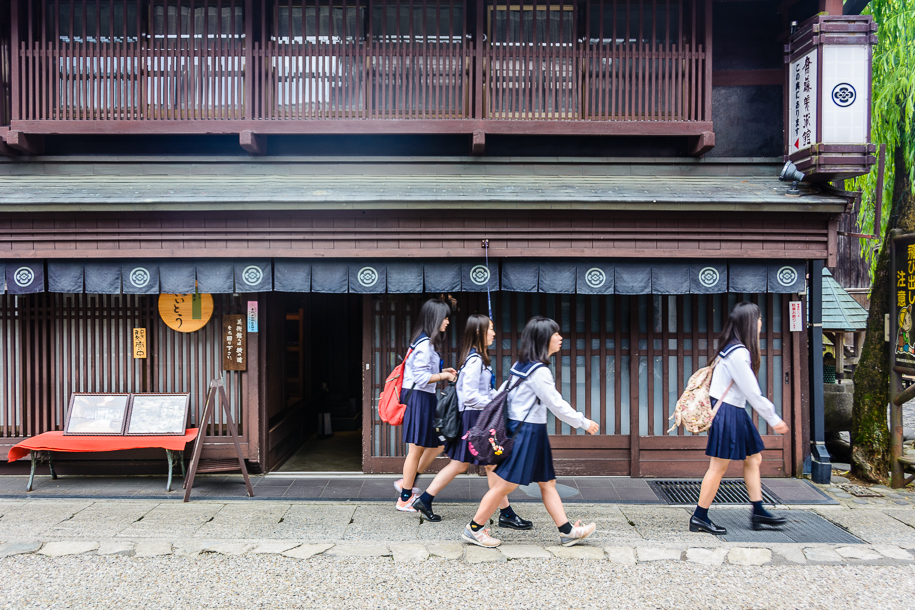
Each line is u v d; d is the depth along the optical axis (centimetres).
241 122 581
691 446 576
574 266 539
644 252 529
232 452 570
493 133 588
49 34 603
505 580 362
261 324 576
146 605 332
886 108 613
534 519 463
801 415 573
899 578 366
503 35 612
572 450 581
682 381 582
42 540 415
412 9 595
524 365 387
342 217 528
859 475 570
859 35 535
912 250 527
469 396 411
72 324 576
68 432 532
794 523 456
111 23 587
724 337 423
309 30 610
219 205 512
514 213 526
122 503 495
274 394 629
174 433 532
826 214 529
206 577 366
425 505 448
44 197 512
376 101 596
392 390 480
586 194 523
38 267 530
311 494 522
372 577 366
